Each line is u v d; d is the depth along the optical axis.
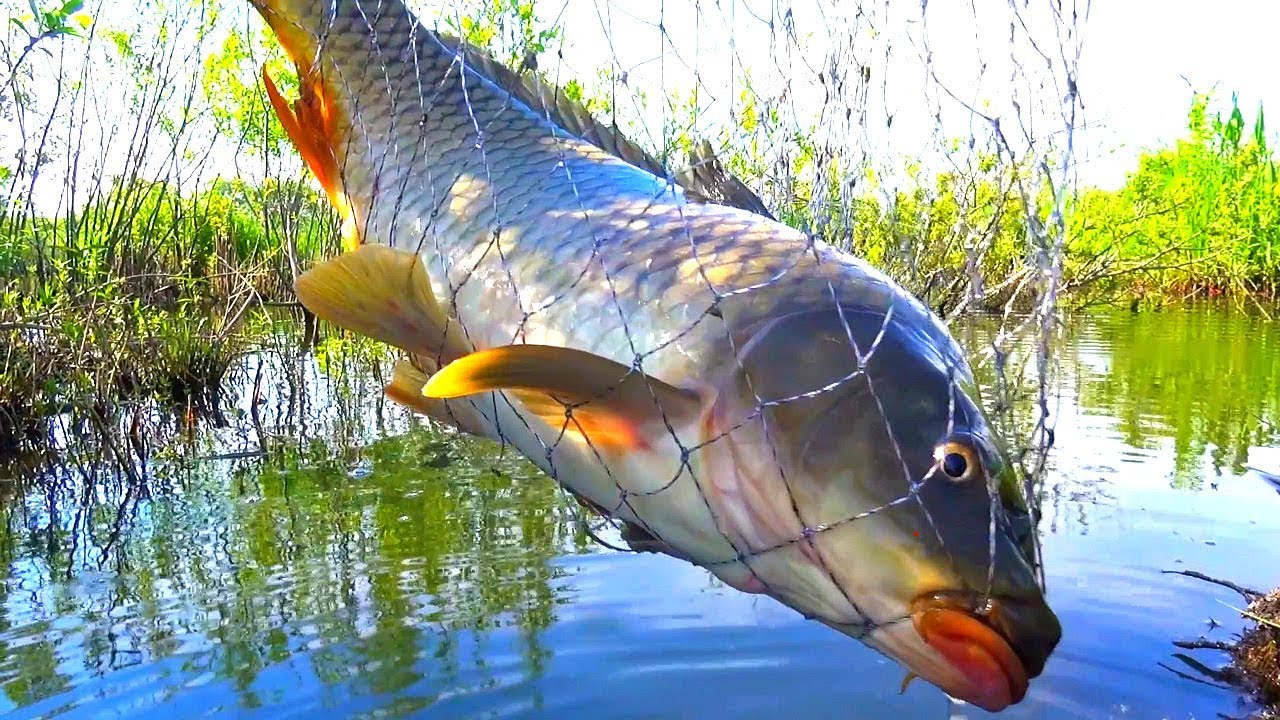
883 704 0.49
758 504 0.32
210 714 0.48
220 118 1.44
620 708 0.48
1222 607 0.58
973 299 0.37
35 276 1.21
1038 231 0.30
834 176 0.45
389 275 0.38
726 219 0.37
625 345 0.35
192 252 1.56
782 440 0.32
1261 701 0.48
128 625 0.59
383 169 0.44
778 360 0.32
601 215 0.38
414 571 0.67
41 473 0.94
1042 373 0.31
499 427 0.38
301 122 0.46
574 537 0.73
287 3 0.46
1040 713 0.48
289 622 0.59
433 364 0.40
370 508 0.81
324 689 0.50
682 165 0.42
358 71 0.45
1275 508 0.76
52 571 0.68
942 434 0.31
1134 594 0.60
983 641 0.29
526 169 0.41
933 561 0.30
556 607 0.60
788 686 0.50
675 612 0.59
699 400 0.33
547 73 0.47
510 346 0.31
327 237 1.42
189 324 1.39
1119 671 0.51
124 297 1.17
